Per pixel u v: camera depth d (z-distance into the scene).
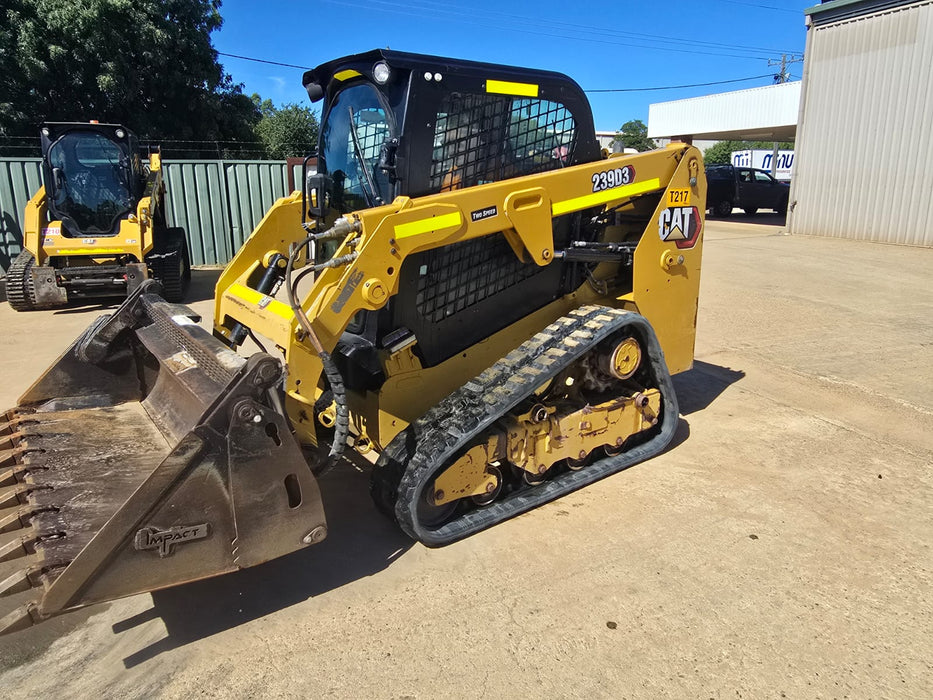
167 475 2.40
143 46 19.08
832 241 14.23
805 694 2.37
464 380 3.73
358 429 3.60
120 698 2.40
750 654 2.56
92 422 3.62
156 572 2.45
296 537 2.72
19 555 2.54
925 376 5.80
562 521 3.54
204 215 12.80
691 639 2.65
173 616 2.85
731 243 14.05
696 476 4.04
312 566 3.18
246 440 2.53
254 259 4.14
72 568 2.27
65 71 18.86
